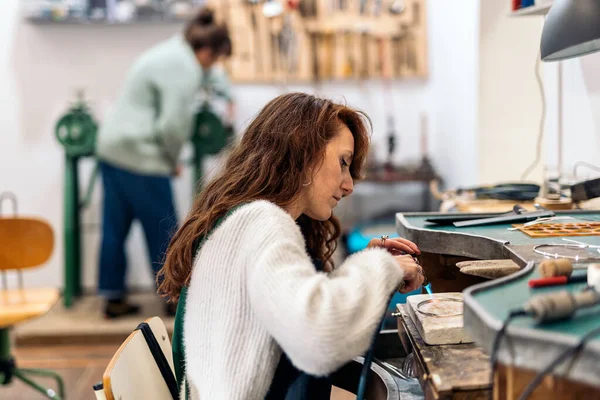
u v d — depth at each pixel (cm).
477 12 327
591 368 81
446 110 421
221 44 380
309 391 119
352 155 141
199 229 128
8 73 434
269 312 108
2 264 298
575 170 248
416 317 133
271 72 450
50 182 441
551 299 89
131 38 437
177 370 139
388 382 140
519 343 87
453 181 409
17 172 440
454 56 393
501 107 324
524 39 318
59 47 434
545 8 221
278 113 134
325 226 162
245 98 454
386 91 461
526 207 222
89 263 448
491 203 237
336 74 451
